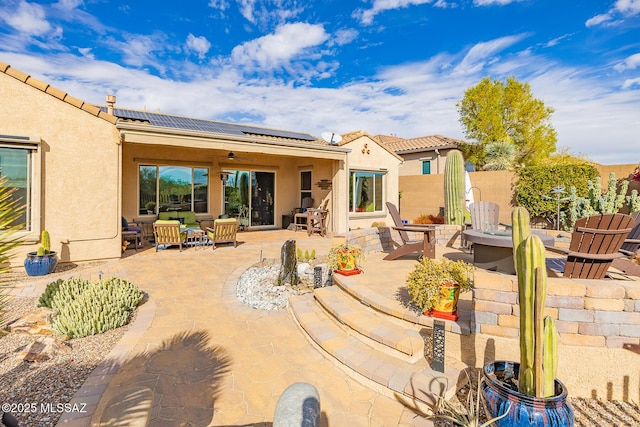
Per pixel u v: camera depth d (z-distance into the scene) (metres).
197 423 2.97
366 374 3.57
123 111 12.95
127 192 11.72
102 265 8.29
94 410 3.06
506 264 5.93
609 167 12.24
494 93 20.25
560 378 3.54
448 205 11.50
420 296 4.22
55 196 8.09
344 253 6.44
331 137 13.54
